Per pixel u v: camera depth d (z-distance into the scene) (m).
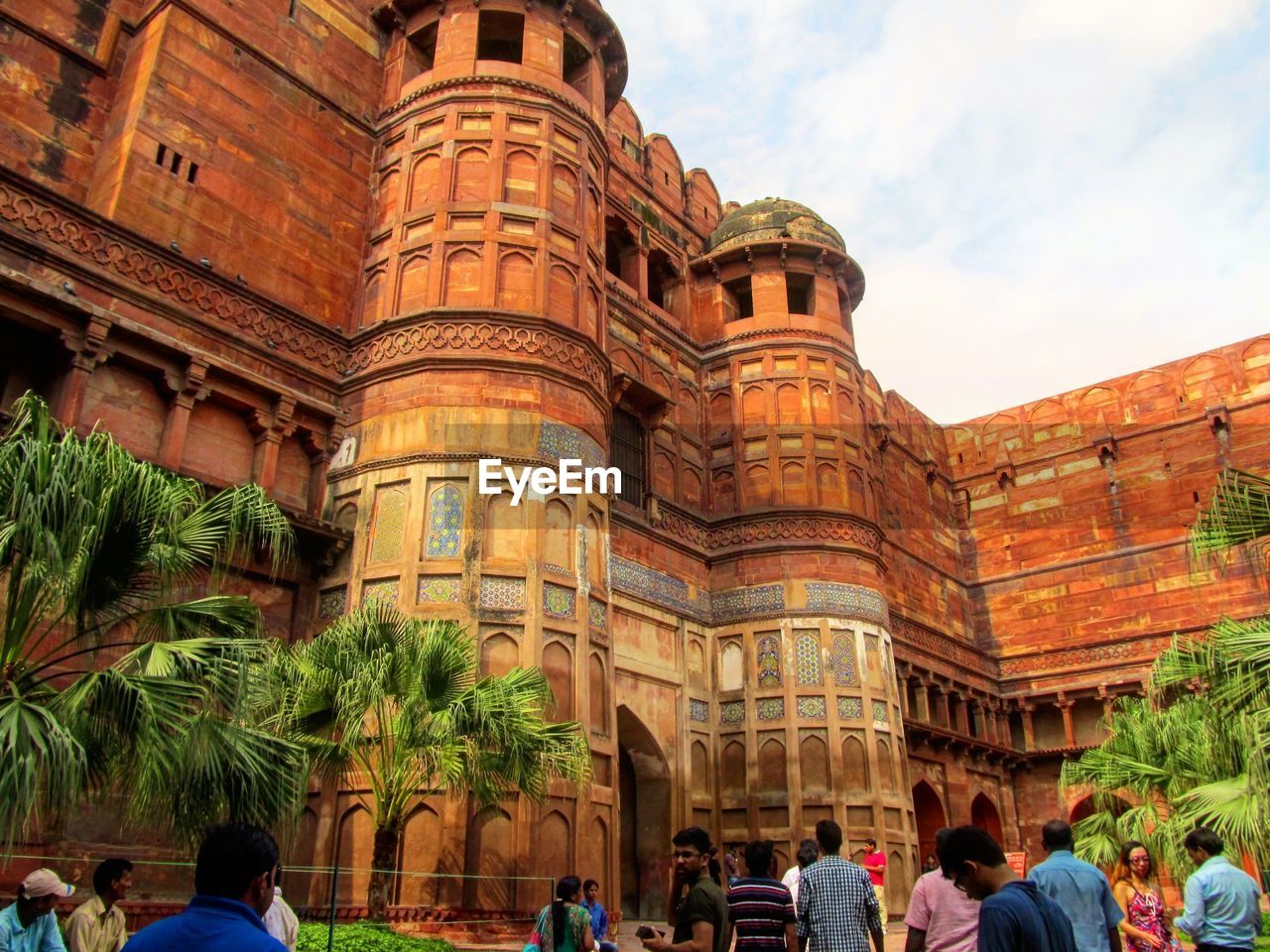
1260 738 7.84
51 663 6.35
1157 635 25.14
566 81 17.55
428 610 12.05
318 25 15.73
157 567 6.93
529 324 13.95
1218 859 5.52
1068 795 25.39
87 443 6.40
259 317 13.30
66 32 13.23
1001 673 27.28
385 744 9.80
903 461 27.25
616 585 16.70
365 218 15.41
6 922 4.89
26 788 5.07
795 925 5.11
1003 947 3.07
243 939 2.48
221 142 13.66
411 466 12.95
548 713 11.92
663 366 19.78
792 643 18.08
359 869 10.80
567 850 11.62
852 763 17.42
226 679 6.39
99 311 11.22
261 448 12.85
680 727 17.33
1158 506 26.25
